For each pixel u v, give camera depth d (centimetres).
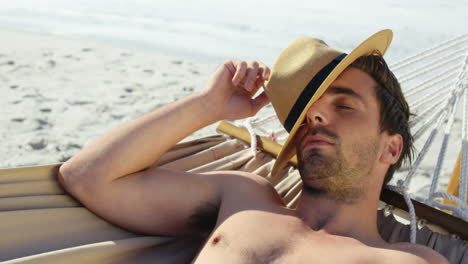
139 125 155
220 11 858
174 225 158
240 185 162
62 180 154
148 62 591
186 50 659
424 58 230
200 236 163
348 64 150
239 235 144
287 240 142
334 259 136
